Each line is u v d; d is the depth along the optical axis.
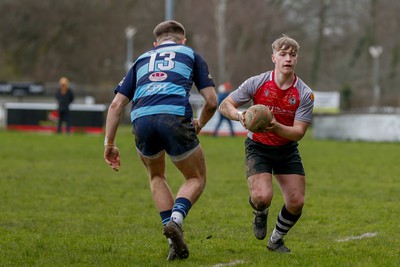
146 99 20.16
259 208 21.12
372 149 65.31
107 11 167.75
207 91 20.56
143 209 32.31
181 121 19.94
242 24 164.12
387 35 184.75
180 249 19.83
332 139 82.25
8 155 56.38
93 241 24.53
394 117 77.25
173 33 21.45
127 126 117.75
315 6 181.75
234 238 25.33
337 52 189.75
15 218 29.59
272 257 21.34
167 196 21.03
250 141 21.78
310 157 56.97
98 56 167.75
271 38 169.75
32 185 39.62
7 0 161.88
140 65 20.73
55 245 23.75
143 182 41.53
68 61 166.88
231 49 164.38
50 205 33.12
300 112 21.14
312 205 33.06
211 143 72.38
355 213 30.81
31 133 86.50
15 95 125.50
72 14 163.62
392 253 22.00
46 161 52.50
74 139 74.69
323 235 26.11
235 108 21.50
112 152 21.08
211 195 36.31
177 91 20.11
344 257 21.08
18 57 163.88
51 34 163.12
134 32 158.50
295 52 21.03
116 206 33.06
